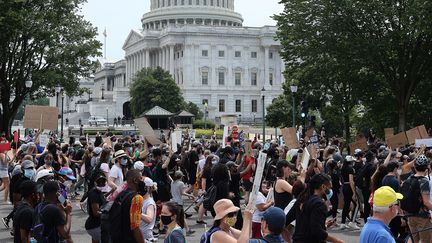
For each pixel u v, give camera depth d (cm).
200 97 19125
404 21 5075
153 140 3158
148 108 15188
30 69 6944
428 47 5372
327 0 5312
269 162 2314
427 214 1591
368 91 5909
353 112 7188
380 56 5391
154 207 1475
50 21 6756
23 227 1238
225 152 2470
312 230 1136
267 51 19438
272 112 10288
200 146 3106
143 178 1466
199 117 16225
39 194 1334
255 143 2822
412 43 5341
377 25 5403
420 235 1602
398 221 1612
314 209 1140
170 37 19325
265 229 980
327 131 8894
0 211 2689
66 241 1241
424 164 1597
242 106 19450
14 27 6050
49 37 6669
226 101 19312
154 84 15212
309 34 5453
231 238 980
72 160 3023
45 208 1207
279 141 5631
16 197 1702
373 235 927
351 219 2453
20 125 17412
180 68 19575
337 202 2294
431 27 4859
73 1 7094
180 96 15625
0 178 2902
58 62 7012
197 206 2492
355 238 2105
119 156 1872
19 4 6341
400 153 2653
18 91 7012
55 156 2397
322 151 2931
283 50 6016
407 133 3069
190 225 2369
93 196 1485
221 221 1002
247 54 19550
